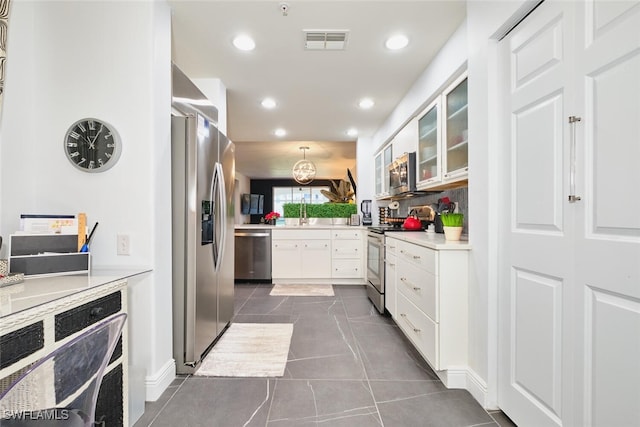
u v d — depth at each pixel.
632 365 0.91
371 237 3.57
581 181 1.07
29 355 0.89
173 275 1.92
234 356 2.15
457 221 1.98
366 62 2.49
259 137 4.87
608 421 0.98
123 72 1.65
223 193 2.33
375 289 3.34
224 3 1.80
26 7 1.62
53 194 1.66
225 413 1.52
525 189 1.35
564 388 1.15
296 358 2.12
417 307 2.09
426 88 2.55
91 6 1.66
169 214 1.85
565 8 1.13
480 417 1.50
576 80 1.09
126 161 1.65
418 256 2.07
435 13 1.89
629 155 0.91
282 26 2.02
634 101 0.90
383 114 3.76
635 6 0.89
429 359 1.88
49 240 1.38
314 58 2.43
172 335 1.90
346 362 2.07
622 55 0.93
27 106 1.62
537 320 1.28
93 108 1.66
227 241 2.60
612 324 0.97
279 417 1.49
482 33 1.61
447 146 2.31
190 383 1.80
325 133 4.66
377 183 4.57
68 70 1.66
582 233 1.07
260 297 3.76
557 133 1.18
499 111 1.53
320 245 4.46
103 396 1.17
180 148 1.92
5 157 1.51
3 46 1.40
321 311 3.21
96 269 1.60
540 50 1.26
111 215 1.65
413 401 1.63
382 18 1.94
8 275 1.19
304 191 10.75
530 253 1.32
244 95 3.16
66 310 1.02
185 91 2.22
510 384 1.45
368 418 1.49
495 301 1.55
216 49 2.30
